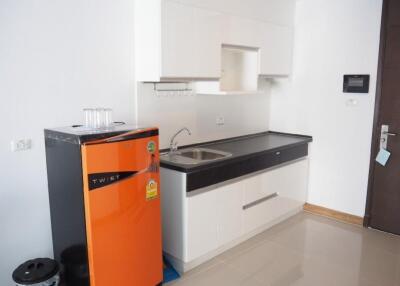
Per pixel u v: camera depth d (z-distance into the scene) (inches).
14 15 87.7
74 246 88.4
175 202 108.7
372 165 142.1
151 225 96.2
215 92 127.8
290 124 166.4
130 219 89.9
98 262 84.3
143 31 109.9
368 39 137.5
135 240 92.1
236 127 156.2
